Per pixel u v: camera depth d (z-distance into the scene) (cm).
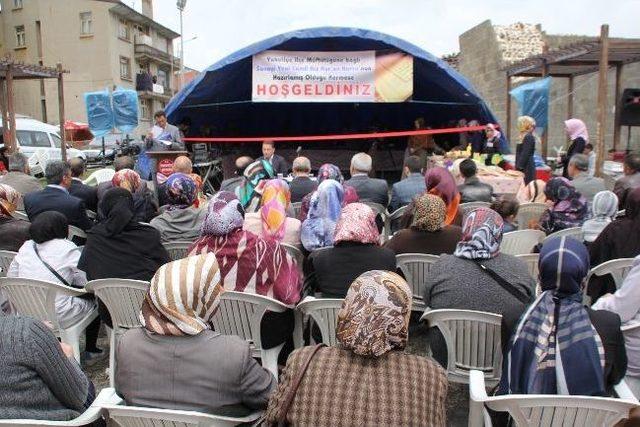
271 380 215
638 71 1336
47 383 199
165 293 203
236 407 206
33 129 1923
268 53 1031
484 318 287
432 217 393
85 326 379
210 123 1584
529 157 870
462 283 294
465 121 1267
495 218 299
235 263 328
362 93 1042
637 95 1205
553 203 530
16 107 4009
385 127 1642
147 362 205
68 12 4000
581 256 228
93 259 371
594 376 218
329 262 332
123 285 349
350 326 183
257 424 215
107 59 4016
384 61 1037
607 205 443
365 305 183
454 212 505
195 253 334
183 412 194
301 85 1038
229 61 1045
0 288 369
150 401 204
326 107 1662
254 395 208
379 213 611
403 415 174
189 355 203
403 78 1041
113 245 370
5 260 437
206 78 1088
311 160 1565
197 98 1282
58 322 363
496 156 1016
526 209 614
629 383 280
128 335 212
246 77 1260
